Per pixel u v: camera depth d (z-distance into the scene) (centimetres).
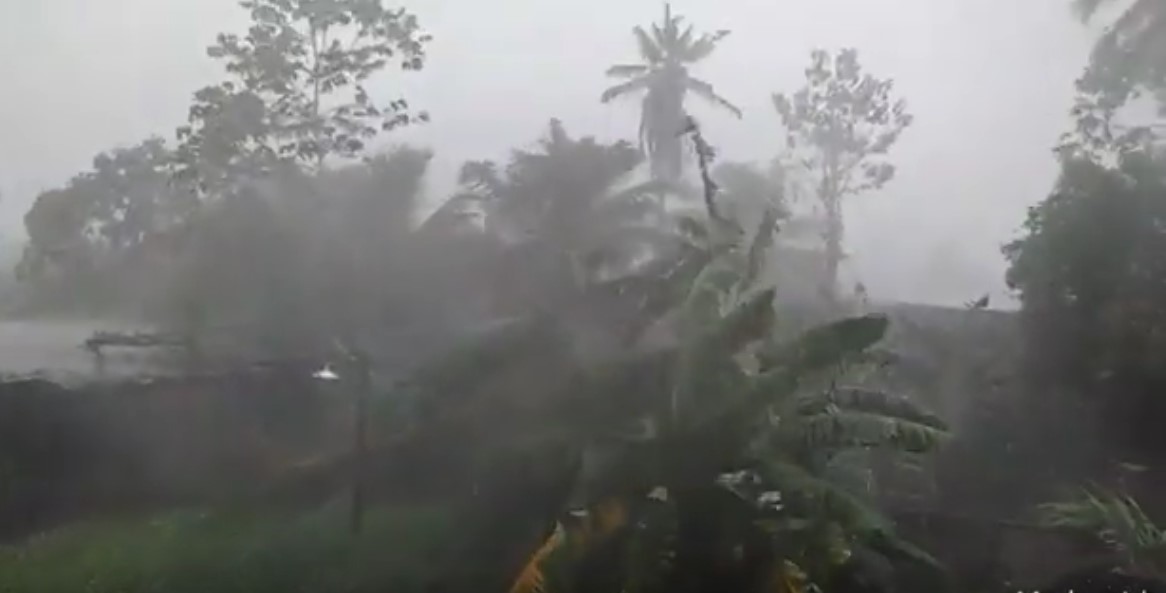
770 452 869
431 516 1055
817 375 891
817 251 1280
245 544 1076
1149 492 1126
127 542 1075
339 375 1216
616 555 855
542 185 1286
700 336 898
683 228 1055
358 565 1018
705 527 848
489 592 973
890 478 1072
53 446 1171
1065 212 1309
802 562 838
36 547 1076
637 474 868
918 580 906
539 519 986
